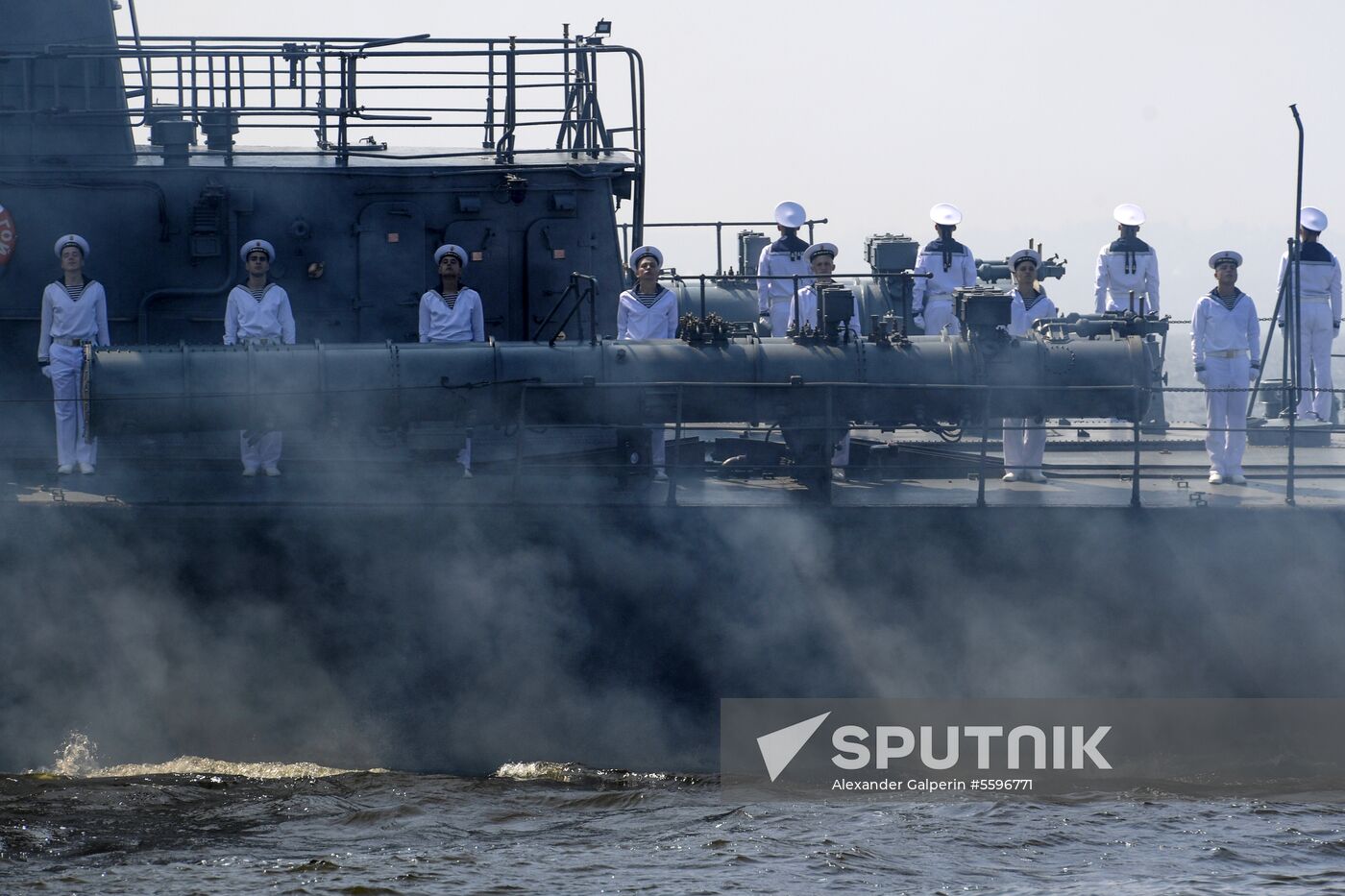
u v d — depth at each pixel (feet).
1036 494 186.80
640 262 196.03
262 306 189.78
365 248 199.62
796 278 205.05
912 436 229.66
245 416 175.11
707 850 143.33
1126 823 154.30
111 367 172.86
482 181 200.54
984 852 144.15
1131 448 229.04
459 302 190.29
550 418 180.75
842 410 184.44
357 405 177.17
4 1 207.62
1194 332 200.54
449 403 178.91
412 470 193.57
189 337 198.80
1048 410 186.70
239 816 152.56
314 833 147.95
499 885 132.05
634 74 211.41
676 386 180.75
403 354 179.11
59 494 170.30
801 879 135.03
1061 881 135.33
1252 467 211.20
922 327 262.47
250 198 197.88
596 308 202.90
